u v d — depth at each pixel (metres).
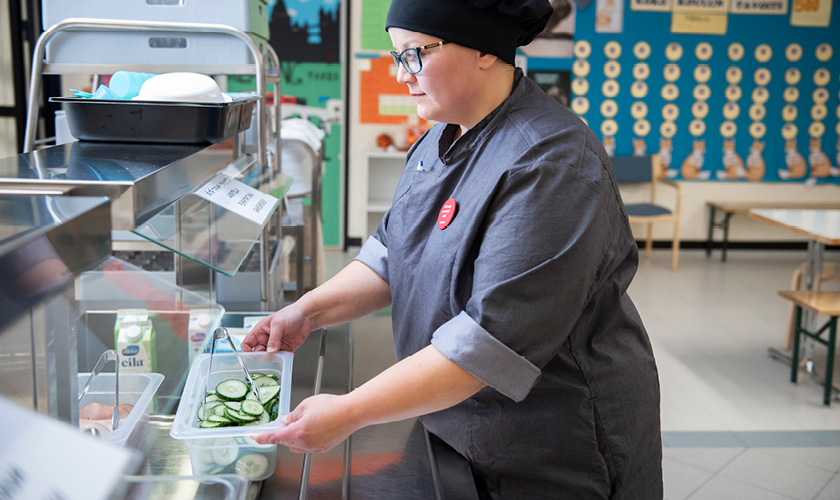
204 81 1.29
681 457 2.80
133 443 0.87
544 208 0.94
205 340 1.09
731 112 6.52
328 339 1.47
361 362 1.43
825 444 2.93
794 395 3.43
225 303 1.68
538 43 6.30
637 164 6.43
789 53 6.44
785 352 3.99
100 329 1.10
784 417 3.18
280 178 1.65
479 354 0.91
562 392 1.10
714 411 3.23
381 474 1.05
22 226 0.58
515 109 1.06
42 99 4.21
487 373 0.92
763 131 6.56
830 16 6.39
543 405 1.10
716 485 2.60
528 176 0.96
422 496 1.00
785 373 3.71
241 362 1.06
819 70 6.48
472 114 1.06
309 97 6.11
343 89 6.11
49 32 1.49
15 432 0.47
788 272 5.96
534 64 6.34
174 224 0.93
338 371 1.31
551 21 6.25
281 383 1.08
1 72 3.97
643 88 6.43
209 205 1.11
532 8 1.00
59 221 0.59
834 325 3.28
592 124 6.45
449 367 0.92
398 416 0.91
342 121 6.16
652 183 6.47
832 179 6.66
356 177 6.32
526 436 1.11
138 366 1.10
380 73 6.14
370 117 6.21
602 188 1.00
